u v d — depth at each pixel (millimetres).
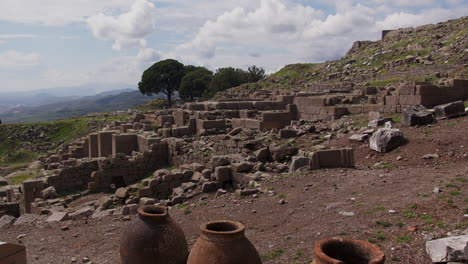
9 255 6129
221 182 15016
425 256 6602
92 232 11062
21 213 18172
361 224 8453
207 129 24469
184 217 11000
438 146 14367
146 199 14211
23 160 39750
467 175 10891
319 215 9539
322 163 14391
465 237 6391
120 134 25984
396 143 15234
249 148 18141
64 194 19188
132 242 6445
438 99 21438
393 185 11000
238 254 5512
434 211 8391
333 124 21750
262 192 12266
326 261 4688
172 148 22469
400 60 45188
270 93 42062
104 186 20109
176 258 6516
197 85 77562
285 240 8320
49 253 9547
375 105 23391
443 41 46781
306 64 72125
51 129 47062
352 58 57906
